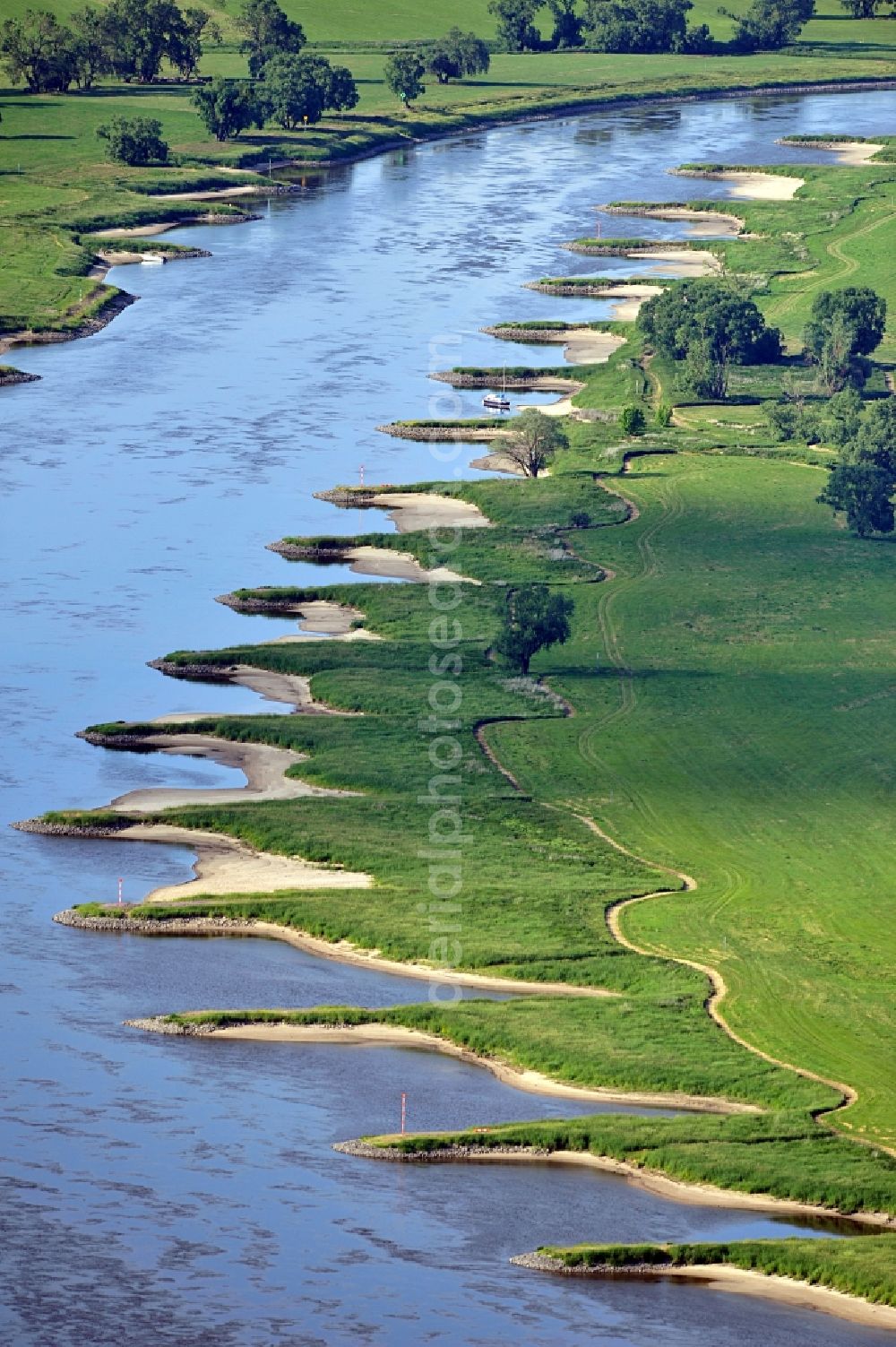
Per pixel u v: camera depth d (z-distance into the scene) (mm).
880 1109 180625
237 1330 157000
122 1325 156500
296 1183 174625
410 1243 166125
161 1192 172625
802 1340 154500
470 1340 155125
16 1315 157500
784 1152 174500
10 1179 174625
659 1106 183375
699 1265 163750
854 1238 165250
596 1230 167375
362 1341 153250
